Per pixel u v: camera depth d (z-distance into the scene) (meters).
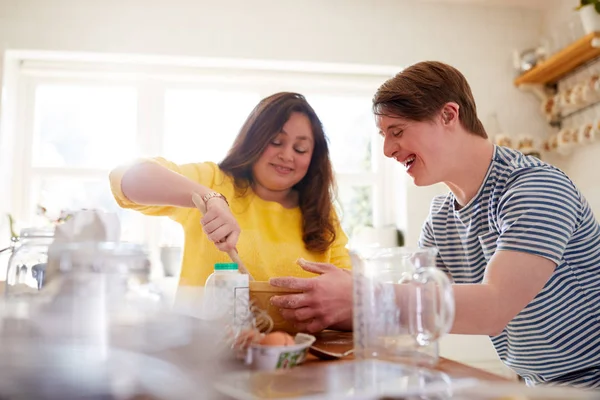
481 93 2.98
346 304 0.85
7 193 2.69
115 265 0.53
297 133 1.37
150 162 1.21
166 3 2.77
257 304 0.84
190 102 2.95
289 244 1.36
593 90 2.54
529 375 1.21
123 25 2.72
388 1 2.95
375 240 2.88
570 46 2.52
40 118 2.83
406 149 1.08
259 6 2.84
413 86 1.04
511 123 2.98
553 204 0.90
